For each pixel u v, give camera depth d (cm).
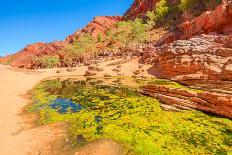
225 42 4931
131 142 2475
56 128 3002
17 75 8019
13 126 3109
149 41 11350
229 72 3900
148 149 2320
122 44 13962
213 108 3291
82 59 13588
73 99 4506
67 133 2820
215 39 5344
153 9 18888
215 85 3903
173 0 16600
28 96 5075
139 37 11912
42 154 2370
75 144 2523
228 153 2266
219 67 4238
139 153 2270
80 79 7138
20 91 5631
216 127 2864
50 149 2456
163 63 5891
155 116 3219
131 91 4784
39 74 8938
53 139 2675
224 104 3192
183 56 5159
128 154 2273
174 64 5325
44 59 16312
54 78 7981
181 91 3716
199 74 4472
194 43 5538
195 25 7438
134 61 8069
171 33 8869
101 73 7450
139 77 6162
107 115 3356
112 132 2727
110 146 2411
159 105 3712
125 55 9738
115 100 4169
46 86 6344
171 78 5275
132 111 3472
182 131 2742
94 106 3878
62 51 18162
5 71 8600
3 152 2412
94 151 2339
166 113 3334
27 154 2384
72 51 14162
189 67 4856
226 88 3675
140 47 10094
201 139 2548
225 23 6319
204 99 3431
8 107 4038
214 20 6531
